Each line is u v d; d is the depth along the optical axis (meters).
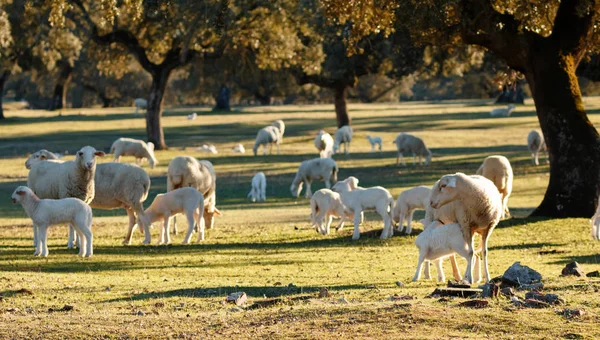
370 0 22.38
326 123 69.19
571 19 23.19
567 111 23.08
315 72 48.59
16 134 61.78
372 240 19.52
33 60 64.81
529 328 8.06
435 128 64.94
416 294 10.54
